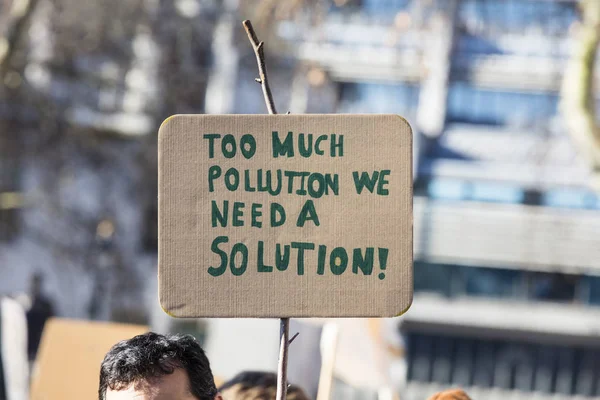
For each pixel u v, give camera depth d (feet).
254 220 23.39
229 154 23.50
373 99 211.41
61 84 170.71
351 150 23.44
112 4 170.81
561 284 205.16
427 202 212.02
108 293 186.70
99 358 43.93
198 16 181.68
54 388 43.57
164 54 181.47
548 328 199.41
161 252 23.35
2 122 167.84
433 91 213.25
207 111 185.47
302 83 187.11
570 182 208.74
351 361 52.29
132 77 181.47
